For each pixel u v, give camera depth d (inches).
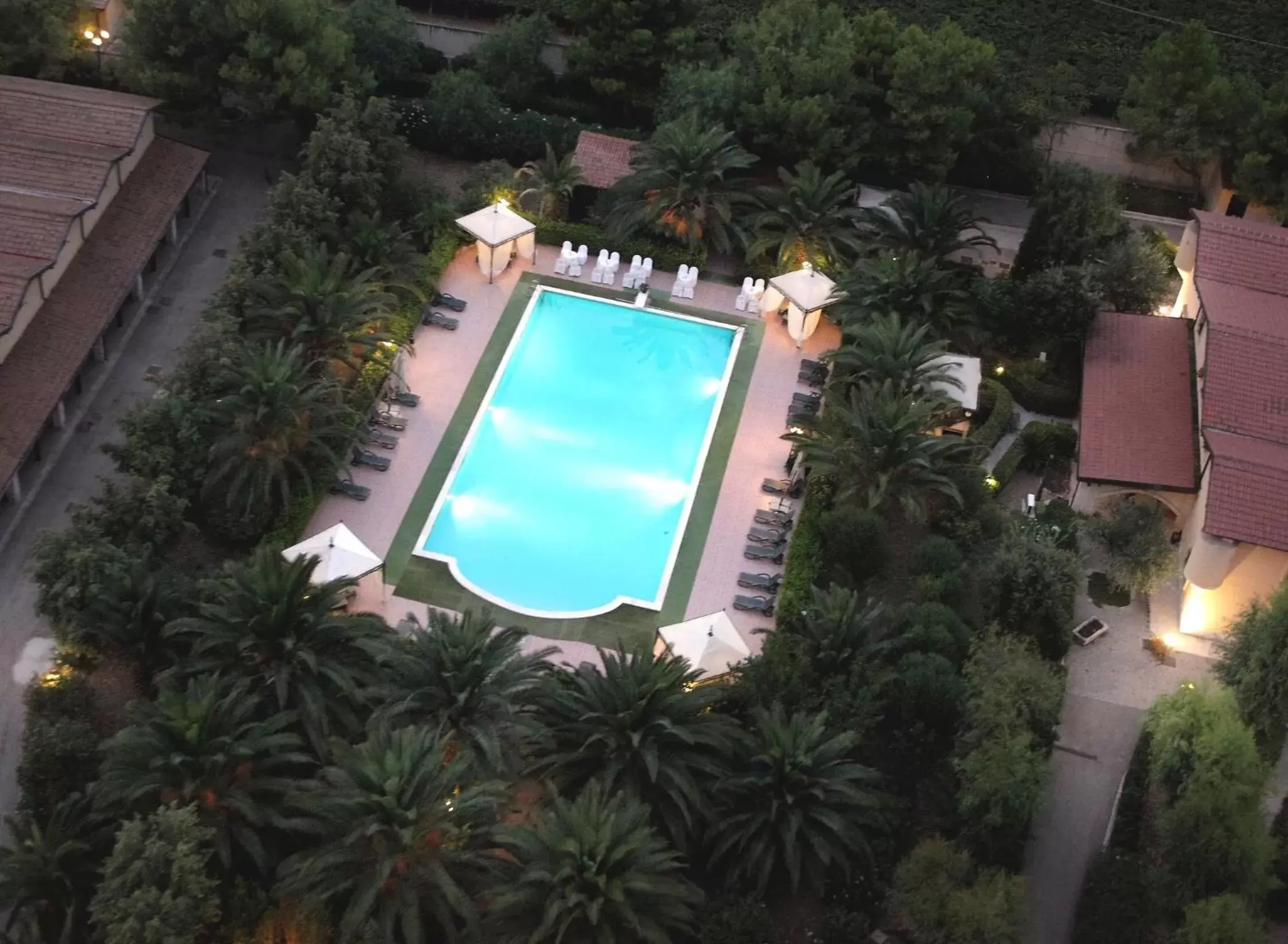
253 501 2113.7
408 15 3048.7
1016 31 3216.0
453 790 1695.4
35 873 1697.8
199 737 1708.9
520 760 1834.4
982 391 2502.5
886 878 1803.6
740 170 2883.9
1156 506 2284.7
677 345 2640.3
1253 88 2896.2
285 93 2679.6
